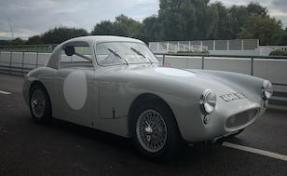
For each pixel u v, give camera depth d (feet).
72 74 16.19
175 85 12.13
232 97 13.17
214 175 11.89
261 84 14.85
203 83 13.23
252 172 12.21
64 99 16.79
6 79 47.32
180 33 223.10
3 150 14.32
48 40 189.57
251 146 15.30
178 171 12.23
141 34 236.22
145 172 12.10
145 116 13.25
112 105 14.21
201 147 14.96
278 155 14.08
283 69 29.84
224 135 12.66
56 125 18.75
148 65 16.47
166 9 230.07
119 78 13.92
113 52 16.24
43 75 18.13
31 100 19.35
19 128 18.01
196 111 11.49
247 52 115.75
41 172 12.00
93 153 14.08
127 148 14.79
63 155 13.79
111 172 12.07
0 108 23.75
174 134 12.34
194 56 37.63
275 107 26.48
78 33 193.47
